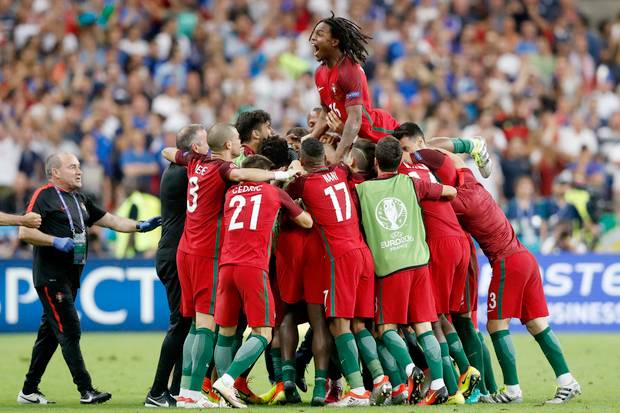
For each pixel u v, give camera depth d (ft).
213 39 236.63
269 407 95.30
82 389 101.55
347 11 249.75
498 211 101.04
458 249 98.84
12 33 242.58
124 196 192.13
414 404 96.02
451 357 100.58
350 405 95.14
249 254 93.35
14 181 197.06
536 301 99.71
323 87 104.53
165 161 200.54
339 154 101.35
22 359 136.05
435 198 98.37
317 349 97.50
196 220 96.43
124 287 165.48
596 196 180.04
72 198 103.86
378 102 219.82
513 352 99.71
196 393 94.79
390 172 98.73
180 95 222.48
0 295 163.12
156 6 249.75
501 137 214.90
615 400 100.01
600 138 223.30
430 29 242.58
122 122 210.38
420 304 96.32
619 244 182.39
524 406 94.27
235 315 94.89
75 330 101.55
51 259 101.24
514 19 253.24
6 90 226.58
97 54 231.91
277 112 224.12
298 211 95.66
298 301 99.91
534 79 232.94
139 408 95.30
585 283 167.43
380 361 97.76
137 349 145.89
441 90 228.84
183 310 96.99
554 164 213.87
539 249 177.37
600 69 246.06
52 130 210.59
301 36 242.99
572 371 123.85
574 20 258.37
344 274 95.55
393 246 96.32
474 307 103.76
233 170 95.14
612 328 167.53
